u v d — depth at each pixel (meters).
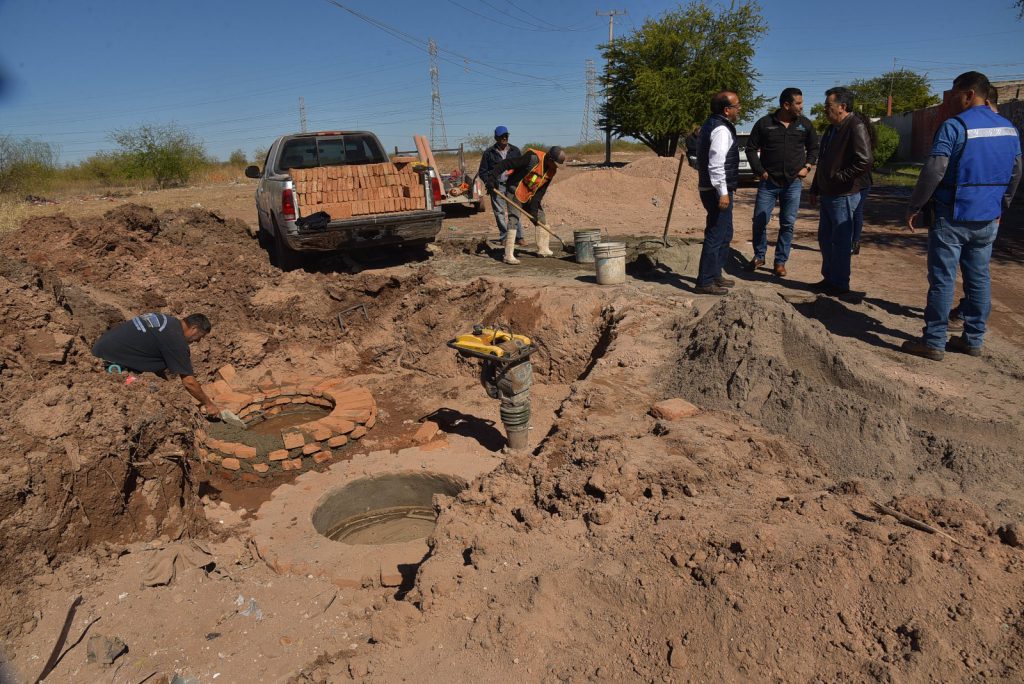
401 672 2.61
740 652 2.37
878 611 2.44
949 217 4.55
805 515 3.00
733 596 2.52
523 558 3.04
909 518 2.89
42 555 3.56
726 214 6.27
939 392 4.20
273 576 4.02
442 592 2.93
